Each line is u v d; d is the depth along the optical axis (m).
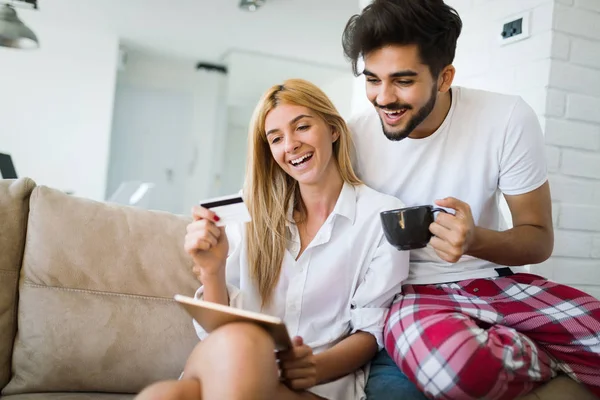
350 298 1.31
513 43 2.07
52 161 5.49
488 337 1.04
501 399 1.01
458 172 1.38
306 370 0.98
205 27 5.15
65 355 1.31
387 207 1.33
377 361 1.25
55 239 1.37
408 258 1.30
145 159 5.95
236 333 0.85
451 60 1.29
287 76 6.03
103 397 1.30
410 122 1.26
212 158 6.11
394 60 1.20
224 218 1.15
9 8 3.83
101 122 5.61
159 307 1.39
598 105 2.03
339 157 1.39
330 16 4.64
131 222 1.46
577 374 1.15
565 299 1.23
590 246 2.04
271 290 1.35
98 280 1.37
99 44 5.54
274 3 4.43
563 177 1.98
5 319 1.34
